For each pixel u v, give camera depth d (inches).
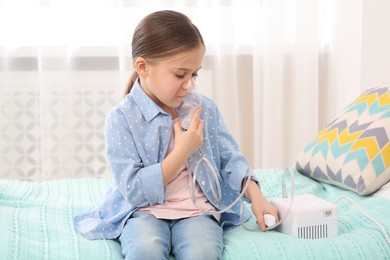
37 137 97.3
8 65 94.3
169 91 53.9
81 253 48.7
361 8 87.8
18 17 94.3
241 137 103.4
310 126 98.8
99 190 70.1
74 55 95.7
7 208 59.0
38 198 65.8
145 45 53.7
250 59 100.1
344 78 95.8
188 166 55.4
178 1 94.9
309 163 71.9
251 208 57.4
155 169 52.1
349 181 64.6
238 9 97.6
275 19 96.1
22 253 47.8
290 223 52.6
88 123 97.7
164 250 48.3
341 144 67.8
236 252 48.5
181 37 52.6
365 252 48.6
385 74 86.5
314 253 48.0
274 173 74.2
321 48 101.3
